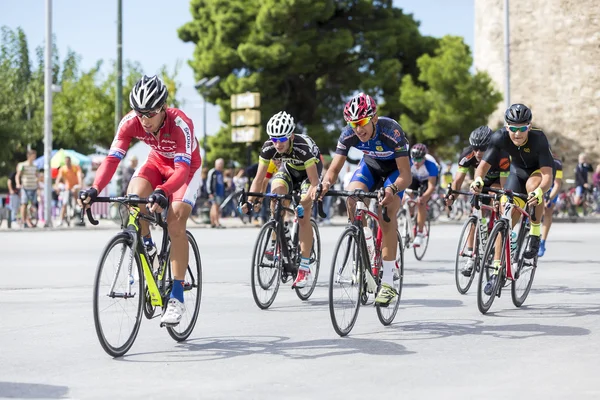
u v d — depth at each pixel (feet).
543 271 82.64
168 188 42.93
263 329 50.57
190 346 45.19
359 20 290.97
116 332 42.06
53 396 34.58
